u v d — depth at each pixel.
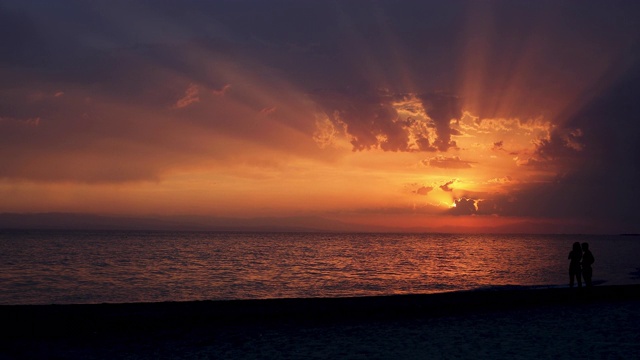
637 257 87.44
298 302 20.20
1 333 14.72
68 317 16.55
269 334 15.22
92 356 12.67
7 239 161.12
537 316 18.22
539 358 12.22
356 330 15.84
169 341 14.27
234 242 162.38
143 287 36.19
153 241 161.62
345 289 35.53
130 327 15.73
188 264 61.09
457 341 14.25
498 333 15.34
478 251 109.06
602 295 22.98
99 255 79.25
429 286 37.34
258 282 40.19
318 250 107.06
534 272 51.34
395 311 18.92
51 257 72.38
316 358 12.46
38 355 12.69
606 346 13.45
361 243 166.88
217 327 16.06
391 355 12.70
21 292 32.78
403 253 95.88
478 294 22.94
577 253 24.09
